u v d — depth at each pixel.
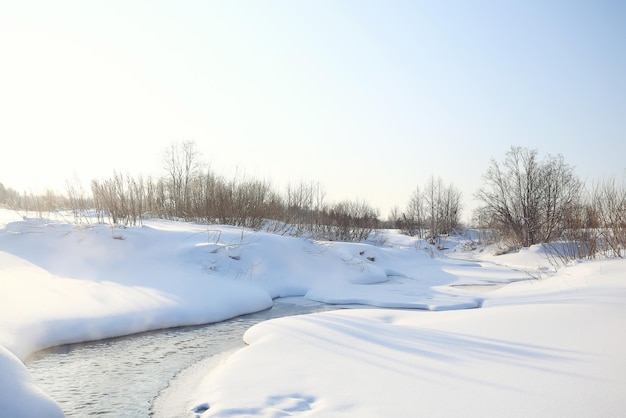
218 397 4.00
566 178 28.03
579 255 12.35
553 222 24.80
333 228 20.50
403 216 43.03
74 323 6.30
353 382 4.12
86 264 8.97
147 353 5.86
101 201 12.02
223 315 8.13
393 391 3.81
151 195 14.66
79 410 4.14
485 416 3.16
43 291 7.12
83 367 5.27
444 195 44.66
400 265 17.03
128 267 9.25
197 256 10.37
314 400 3.85
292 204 19.25
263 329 6.47
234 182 16.23
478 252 29.33
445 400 3.50
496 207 30.02
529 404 3.26
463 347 4.87
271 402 3.84
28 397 3.53
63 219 11.62
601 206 12.47
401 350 4.98
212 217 14.88
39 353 5.65
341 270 12.91
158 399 4.38
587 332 4.88
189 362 5.54
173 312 7.53
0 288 6.84
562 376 3.71
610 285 7.57
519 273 15.91
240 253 11.19
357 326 6.21
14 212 12.52
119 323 6.75
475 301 9.30
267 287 10.56
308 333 5.96
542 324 5.45
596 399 3.21
